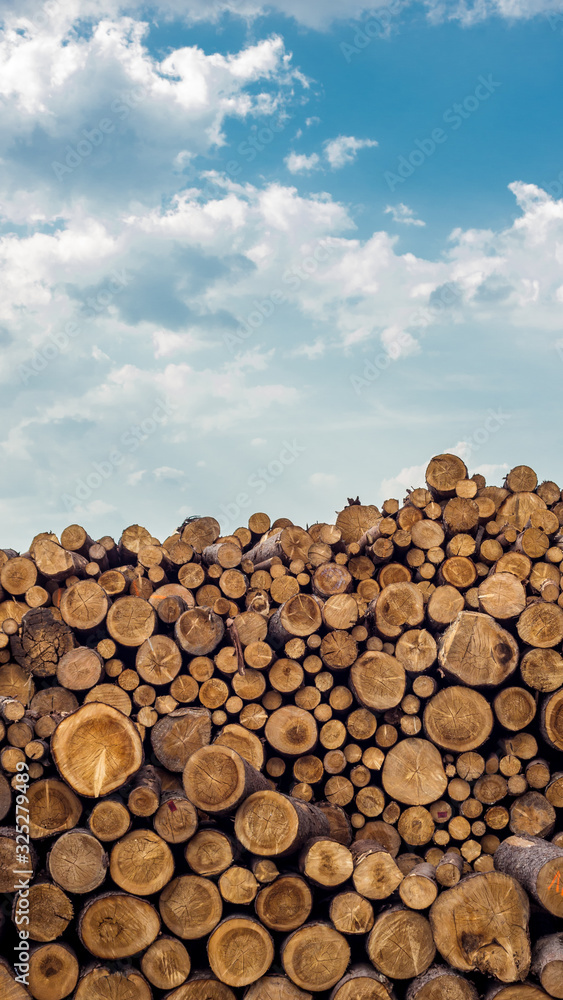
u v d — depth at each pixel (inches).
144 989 166.4
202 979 167.9
